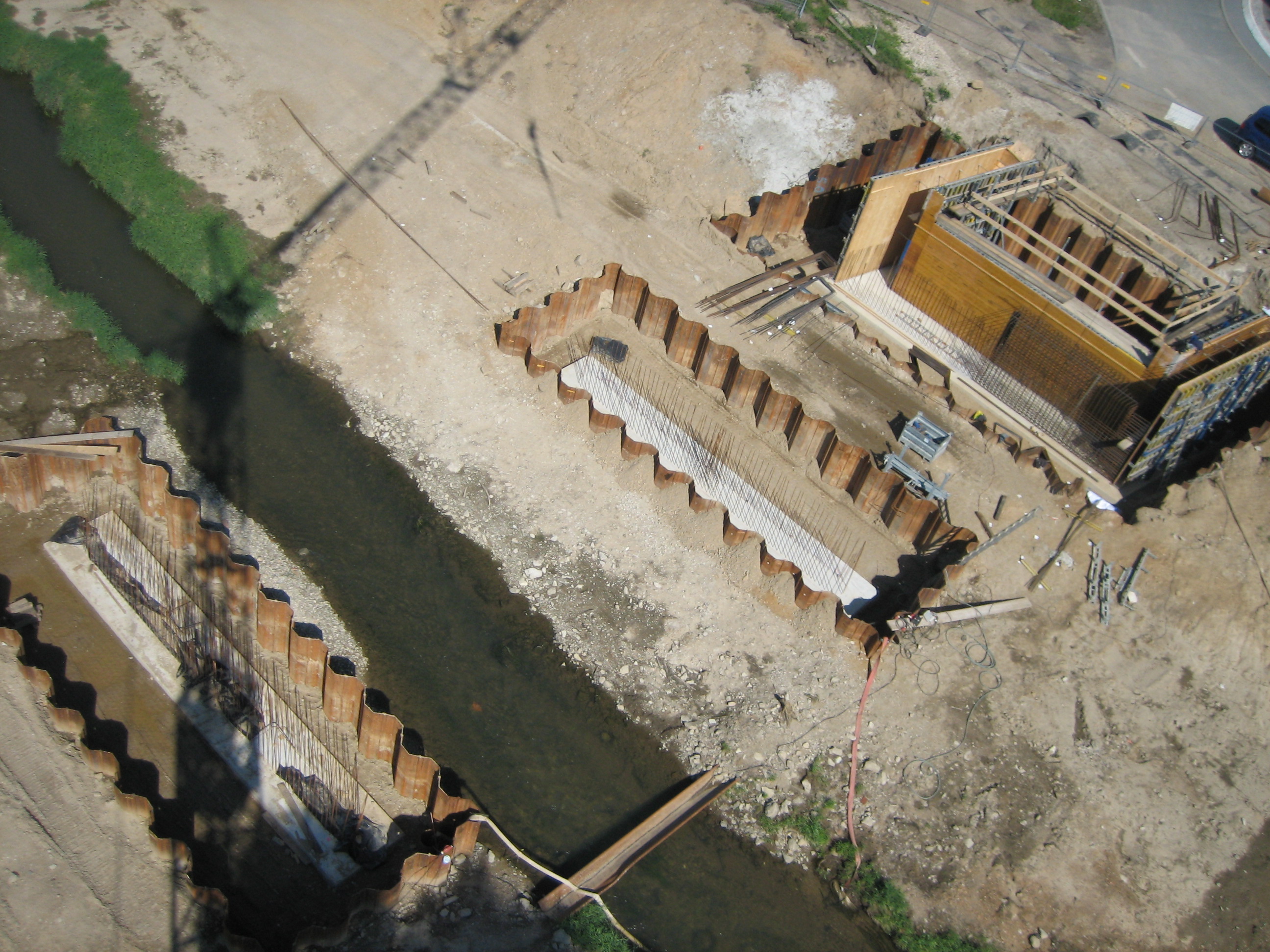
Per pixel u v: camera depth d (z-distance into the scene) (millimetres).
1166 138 34094
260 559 21984
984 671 21609
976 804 19844
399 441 24547
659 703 21141
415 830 18656
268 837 18141
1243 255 30406
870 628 21406
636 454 24234
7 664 19156
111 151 29047
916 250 28312
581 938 17750
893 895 18750
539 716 20828
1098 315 25672
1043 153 32469
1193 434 25703
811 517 24312
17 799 17516
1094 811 19891
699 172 31062
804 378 26922
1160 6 39719
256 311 26297
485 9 34031
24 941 16094
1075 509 24734
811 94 32406
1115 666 21953
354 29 33188
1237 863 19562
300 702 19922
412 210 28781
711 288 28656
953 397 26812
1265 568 23688
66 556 21094
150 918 16656
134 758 18656
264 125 30125
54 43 31188
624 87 32094
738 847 19453
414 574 22453
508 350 26188
